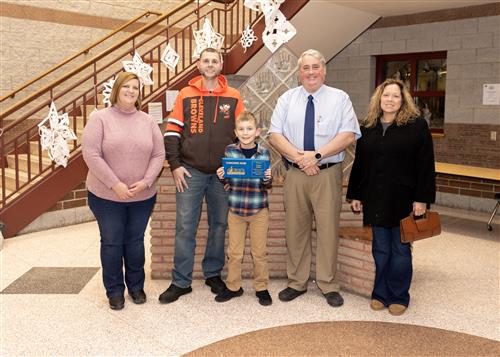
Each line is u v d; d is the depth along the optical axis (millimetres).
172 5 8719
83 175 5887
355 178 3432
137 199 3275
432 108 7719
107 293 3404
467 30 6980
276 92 4219
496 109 6785
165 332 3023
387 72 8250
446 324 3148
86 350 2787
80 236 5355
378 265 3326
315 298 3584
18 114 6953
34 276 4047
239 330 3047
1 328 3066
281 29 5324
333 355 2721
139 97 3316
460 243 5176
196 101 3416
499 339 2943
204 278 3998
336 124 3262
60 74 7383
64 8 7352
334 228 3375
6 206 5328
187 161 3449
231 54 6785
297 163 3260
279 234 3980
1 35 6730
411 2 6621
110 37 7980
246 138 3215
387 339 2924
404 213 3178
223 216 3590
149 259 4543
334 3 6496
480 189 6730
